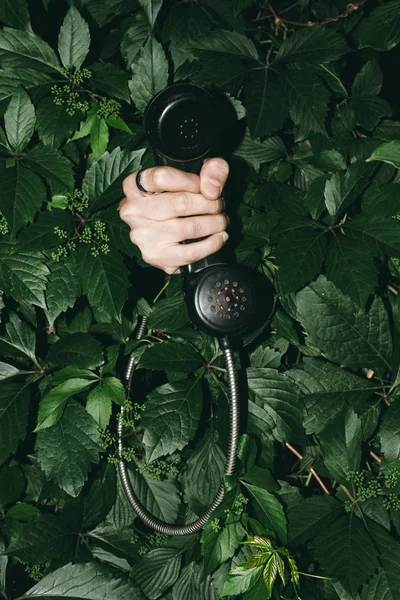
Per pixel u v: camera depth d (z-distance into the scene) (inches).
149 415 54.8
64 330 62.2
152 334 62.2
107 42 63.9
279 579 56.6
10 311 57.5
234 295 48.1
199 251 48.4
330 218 56.5
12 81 52.8
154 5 54.7
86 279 51.4
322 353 63.2
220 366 58.8
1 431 54.0
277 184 61.5
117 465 62.6
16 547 59.5
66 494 61.4
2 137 51.9
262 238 58.2
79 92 53.9
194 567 62.3
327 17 71.7
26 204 49.3
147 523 60.4
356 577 54.1
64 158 51.6
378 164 54.7
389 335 59.0
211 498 59.7
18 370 57.3
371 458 65.3
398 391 59.9
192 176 47.7
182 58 58.3
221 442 57.2
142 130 56.1
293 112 54.9
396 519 58.9
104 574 59.3
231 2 60.6
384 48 59.1
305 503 58.8
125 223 52.3
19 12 54.5
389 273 65.1
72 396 55.4
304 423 58.7
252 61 56.8
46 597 58.6
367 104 61.1
